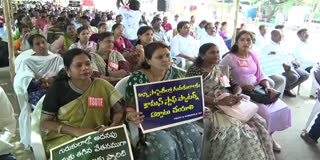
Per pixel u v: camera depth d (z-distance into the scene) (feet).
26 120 9.14
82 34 13.07
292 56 18.03
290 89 16.81
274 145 10.23
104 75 10.25
